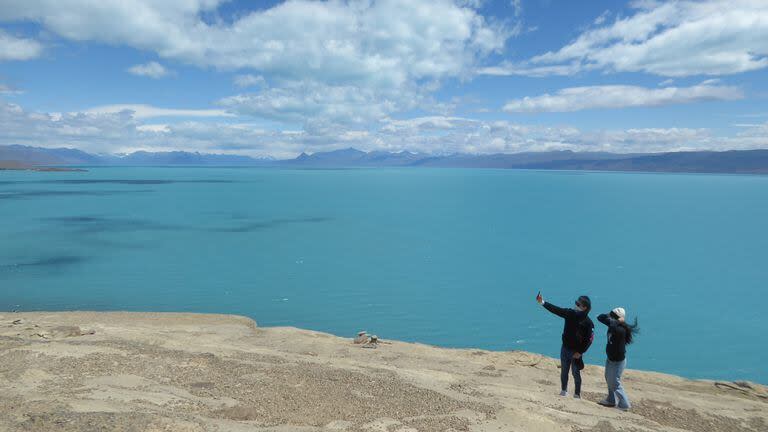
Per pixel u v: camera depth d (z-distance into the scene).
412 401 12.93
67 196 181.12
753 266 71.19
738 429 14.73
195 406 11.49
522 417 11.77
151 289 53.19
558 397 14.75
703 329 43.78
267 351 19.83
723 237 99.56
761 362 36.47
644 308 50.38
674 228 113.06
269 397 12.80
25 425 8.80
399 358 21.31
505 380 18.16
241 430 9.77
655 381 20.89
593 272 66.81
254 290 54.44
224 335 26.11
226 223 112.38
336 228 106.94
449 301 51.56
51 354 14.82
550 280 62.03
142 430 9.00
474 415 11.84
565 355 14.68
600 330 44.19
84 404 10.39
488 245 87.56
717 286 59.22
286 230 103.06
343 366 16.81
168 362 15.27
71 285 53.59
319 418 11.48
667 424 14.56
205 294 52.00
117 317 33.19
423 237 96.12
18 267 62.31
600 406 14.54
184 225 107.25
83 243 81.62
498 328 43.28
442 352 23.27
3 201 156.75
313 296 52.44
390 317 45.88
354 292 54.31
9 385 12.01
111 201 163.50
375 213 139.38
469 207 162.75
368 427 10.61
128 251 75.62
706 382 21.23
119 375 13.52
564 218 132.25
